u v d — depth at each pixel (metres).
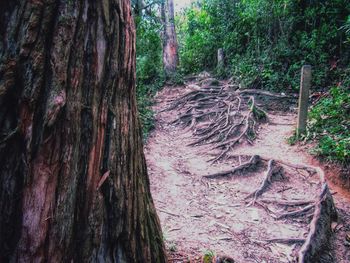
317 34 9.17
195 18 15.97
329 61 8.74
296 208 3.84
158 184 4.71
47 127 1.21
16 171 1.19
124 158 1.63
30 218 1.21
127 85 1.68
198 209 3.99
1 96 1.13
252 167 5.03
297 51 9.38
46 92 1.21
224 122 7.22
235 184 4.70
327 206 3.78
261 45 10.73
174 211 3.92
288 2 9.83
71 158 1.31
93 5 1.36
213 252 2.89
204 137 6.76
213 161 5.59
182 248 3.01
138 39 10.41
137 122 1.84
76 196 1.36
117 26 1.53
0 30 1.13
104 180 1.49
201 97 9.61
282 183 4.59
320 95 7.89
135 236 1.74
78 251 1.40
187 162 5.67
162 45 13.91
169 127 7.95
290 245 3.19
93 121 1.42
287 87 9.11
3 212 1.19
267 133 6.86
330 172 4.89
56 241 1.27
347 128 5.65
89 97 1.40
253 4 11.02
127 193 1.65
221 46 13.07
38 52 1.18
